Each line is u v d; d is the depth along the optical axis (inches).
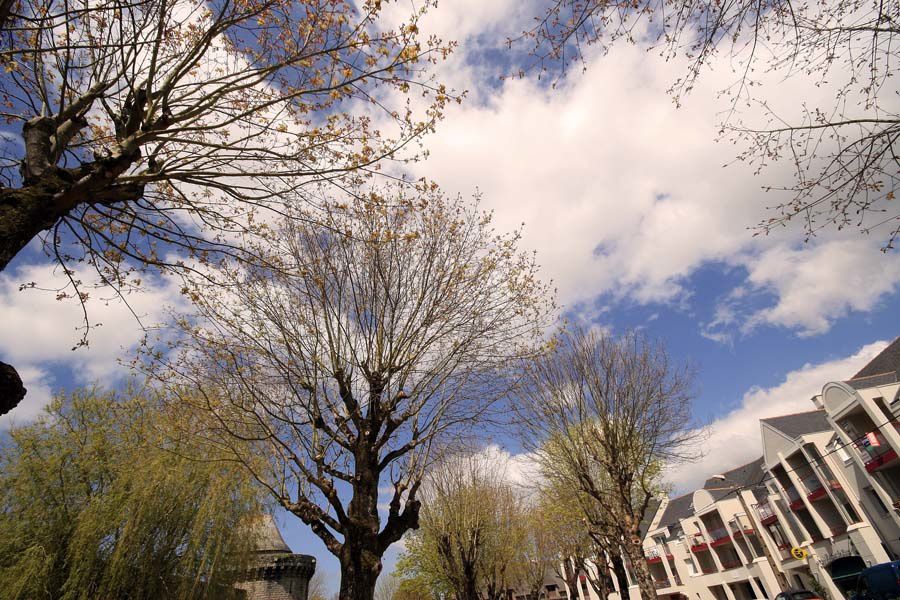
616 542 773.9
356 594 332.2
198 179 241.1
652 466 778.8
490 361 444.1
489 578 1082.7
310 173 245.9
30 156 197.5
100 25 236.5
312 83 251.9
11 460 693.9
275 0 223.9
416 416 430.0
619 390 695.7
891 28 202.8
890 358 1159.0
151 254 286.5
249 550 749.3
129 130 218.7
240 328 376.2
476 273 444.8
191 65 225.9
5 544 619.5
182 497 677.3
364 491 372.5
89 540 620.4
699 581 1797.5
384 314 419.2
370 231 400.5
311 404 390.6
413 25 226.5
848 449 1104.8
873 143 222.5
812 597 1096.2
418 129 256.4
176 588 641.6
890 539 1048.2
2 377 152.6
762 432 1446.9
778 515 1411.2
